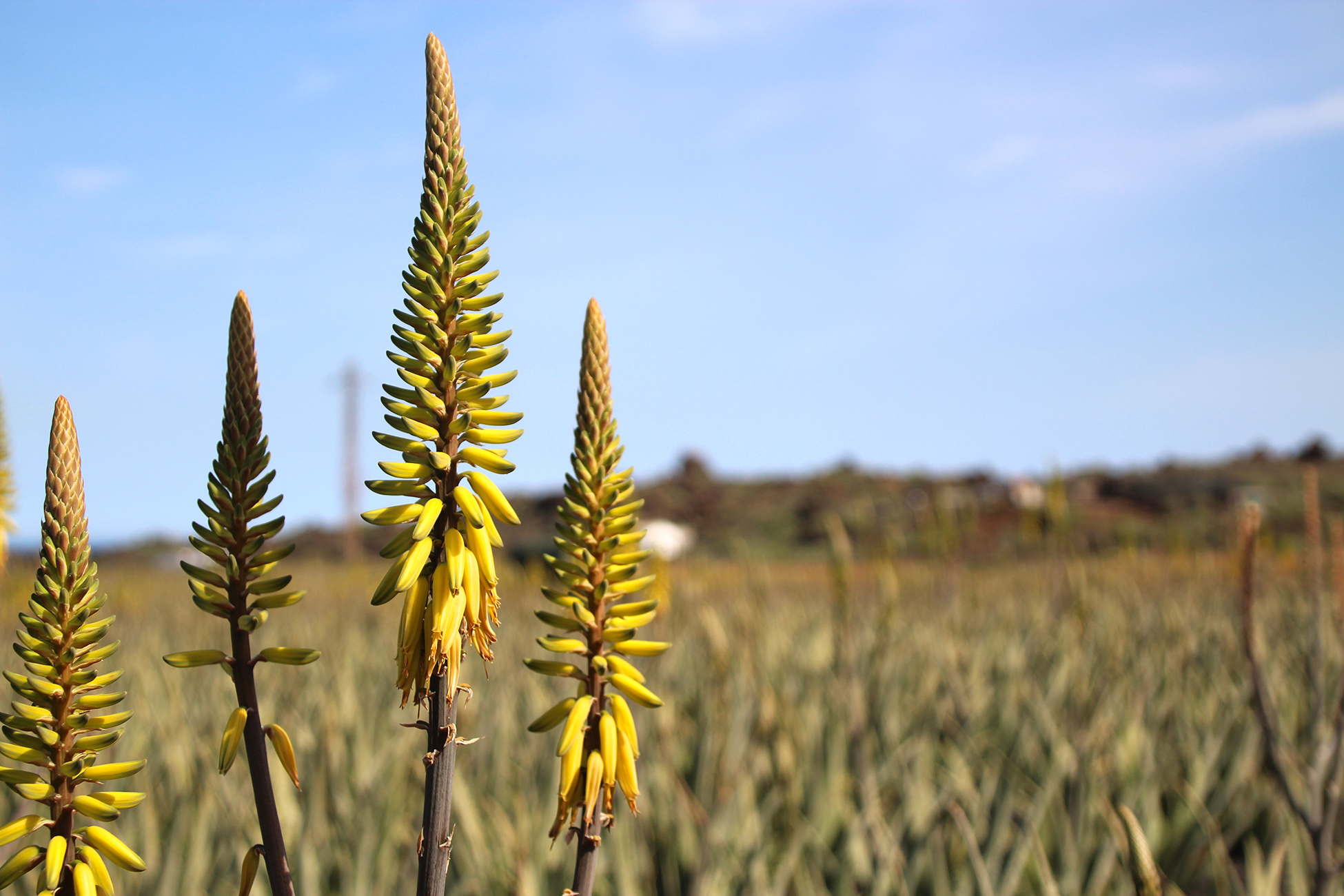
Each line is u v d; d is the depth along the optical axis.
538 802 5.34
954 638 9.64
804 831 4.77
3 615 7.36
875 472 53.16
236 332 1.15
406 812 5.49
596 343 1.47
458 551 1.22
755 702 6.89
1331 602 7.73
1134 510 38.34
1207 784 6.16
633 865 4.73
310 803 5.21
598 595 1.44
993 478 41.19
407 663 1.25
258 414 1.15
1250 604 3.21
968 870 4.66
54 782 1.11
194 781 5.71
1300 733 6.32
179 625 12.86
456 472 1.26
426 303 1.24
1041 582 14.23
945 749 6.88
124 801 1.15
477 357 1.25
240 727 1.12
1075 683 6.39
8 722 1.08
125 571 20.66
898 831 5.01
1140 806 5.53
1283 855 4.47
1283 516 25.47
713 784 5.74
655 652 1.49
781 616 11.47
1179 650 8.50
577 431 1.46
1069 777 5.62
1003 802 5.32
